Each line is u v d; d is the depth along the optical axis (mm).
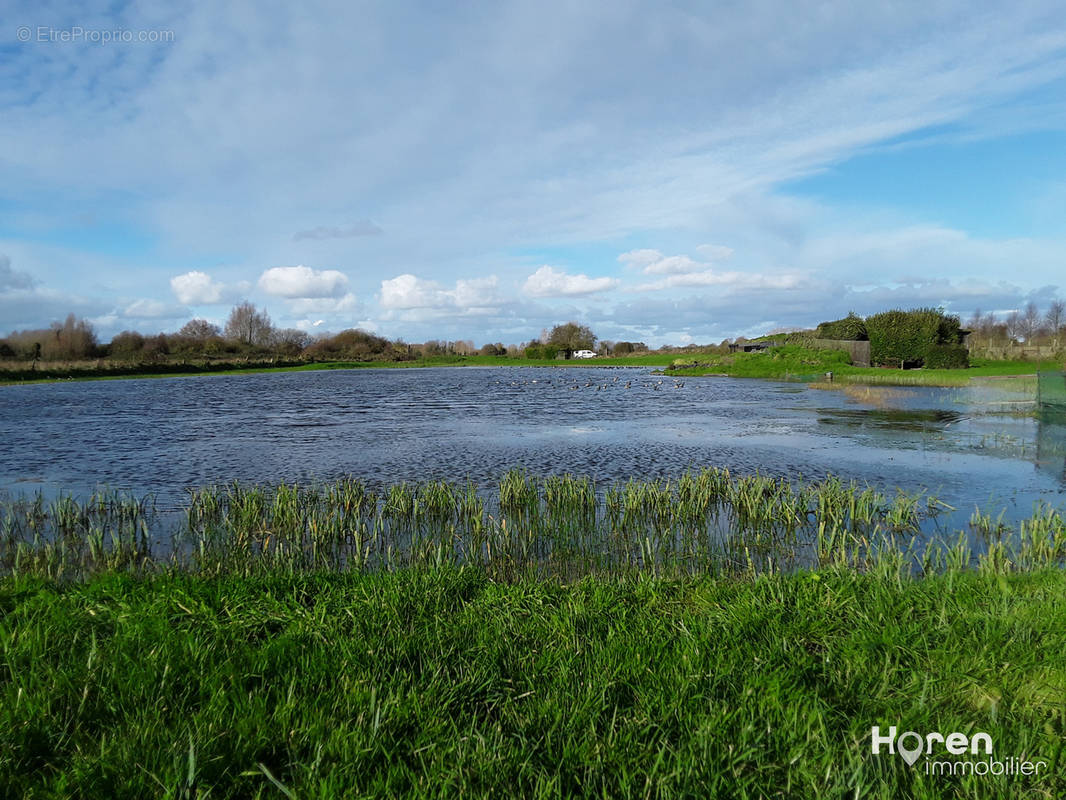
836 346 58656
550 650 4898
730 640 5035
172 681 4305
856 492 12734
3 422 25984
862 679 4465
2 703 3992
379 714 3807
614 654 4750
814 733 3732
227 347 94938
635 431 23062
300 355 104938
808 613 5633
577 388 47938
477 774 3379
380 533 10453
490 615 5680
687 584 6898
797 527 10758
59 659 4715
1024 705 4117
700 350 103062
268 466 16359
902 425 23344
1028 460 16359
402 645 4855
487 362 108500
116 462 16922
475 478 14844
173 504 12406
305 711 3904
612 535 10320
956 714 4012
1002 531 10141
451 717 3930
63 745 3670
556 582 7691
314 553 9125
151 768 3412
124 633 5047
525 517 11352
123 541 9922
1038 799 3309
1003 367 51531
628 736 3709
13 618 5480
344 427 24547
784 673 4469
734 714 3920
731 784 3330
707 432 22562
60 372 60844
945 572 7703
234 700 4066
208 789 3264
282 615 5523
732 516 11508
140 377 64562
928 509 11750
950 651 4781
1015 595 6039
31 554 9133
